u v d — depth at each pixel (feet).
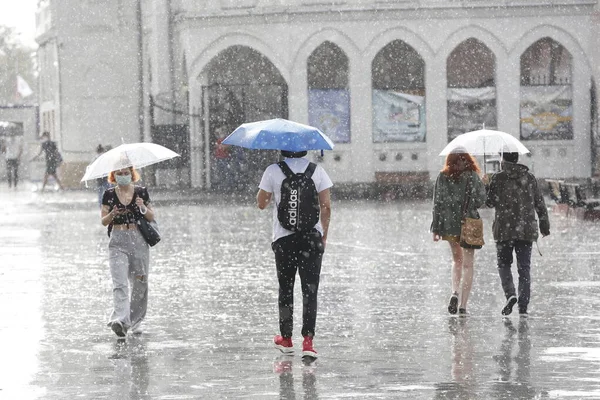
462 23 274.16
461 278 87.04
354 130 278.87
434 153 278.05
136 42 314.96
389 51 290.56
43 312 87.20
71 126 318.45
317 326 78.43
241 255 131.03
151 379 60.23
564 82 276.00
